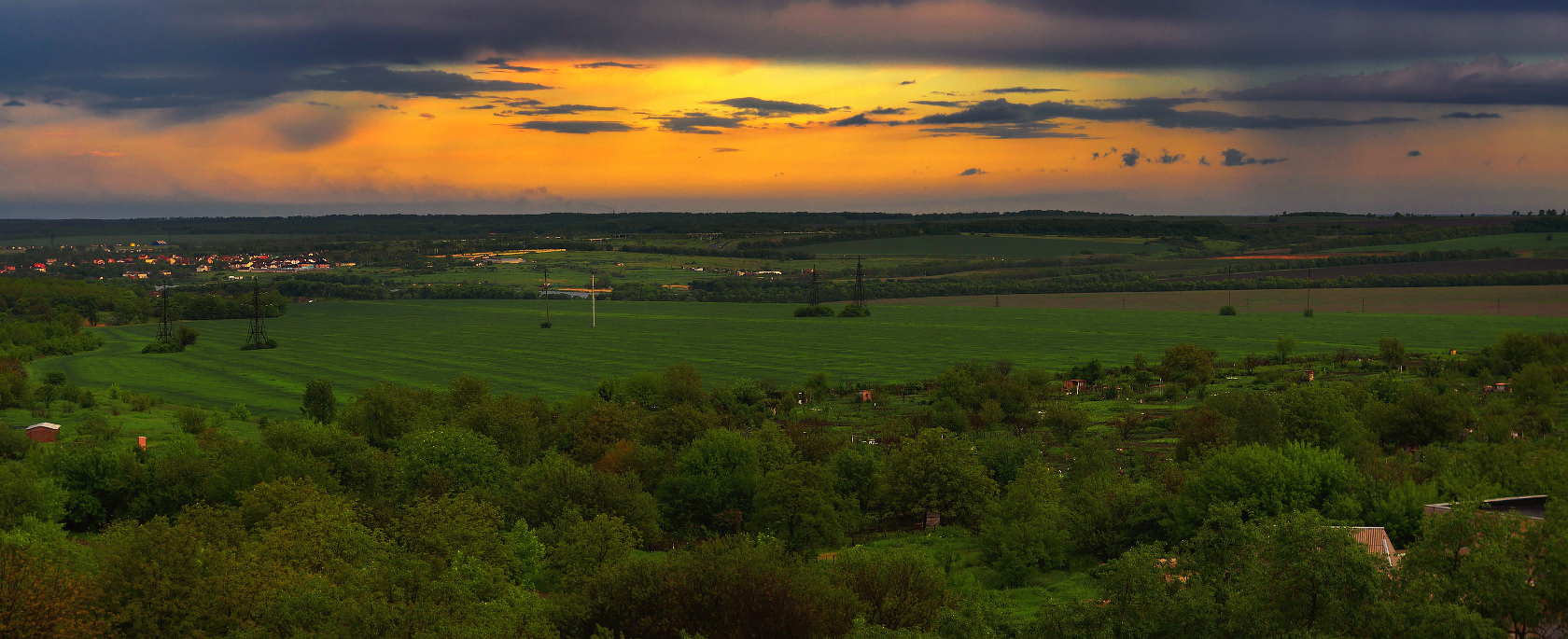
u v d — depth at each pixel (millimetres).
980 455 129625
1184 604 48312
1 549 58719
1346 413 132875
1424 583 48781
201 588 60344
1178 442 137750
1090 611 48594
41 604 53938
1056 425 171250
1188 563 54969
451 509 75062
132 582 60438
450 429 118375
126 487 108062
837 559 72438
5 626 52656
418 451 115000
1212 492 86750
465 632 50656
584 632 58750
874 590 63812
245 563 63781
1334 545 49219
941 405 185000
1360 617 48000
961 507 108625
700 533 102812
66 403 180750
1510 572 48125
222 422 170000
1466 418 142250
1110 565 50531
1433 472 102438
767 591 58000
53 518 96875
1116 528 91438
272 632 54750
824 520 94750
